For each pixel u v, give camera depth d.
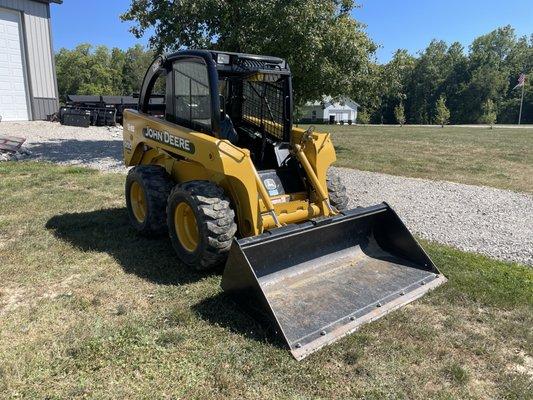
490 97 72.94
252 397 2.85
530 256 5.39
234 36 11.43
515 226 6.61
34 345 3.34
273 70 4.94
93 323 3.63
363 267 4.54
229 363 3.16
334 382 3.01
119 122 20.62
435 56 76.81
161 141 5.15
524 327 3.71
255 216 4.32
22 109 18.50
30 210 6.79
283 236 3.96
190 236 4.59
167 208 4.71
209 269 4.55
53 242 5.41
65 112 19.19
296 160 5.07
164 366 3.11
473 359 3.32
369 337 3.47
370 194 8.56
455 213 7.27
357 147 17.14
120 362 3.14
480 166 12.50
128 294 4.14
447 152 15.80
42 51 18.81
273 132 5.32
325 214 4.76
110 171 10.20
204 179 4.78
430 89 76.50
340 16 13.39
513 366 3.26
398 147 17.34
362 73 13.69
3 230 5.85
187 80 4.96
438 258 5.11
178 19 12.05
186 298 4.05
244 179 4.26
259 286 3.43
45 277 4.50
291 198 4.83
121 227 5.99
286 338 3.30
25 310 3.86
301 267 4.31
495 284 4.50
